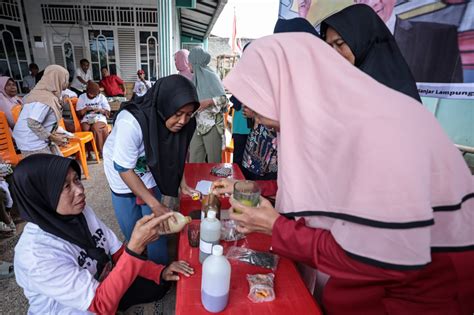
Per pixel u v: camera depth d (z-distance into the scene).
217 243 0.96
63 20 6.70
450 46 1.05
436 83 1.11
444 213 0.59
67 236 1.00
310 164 0.64
